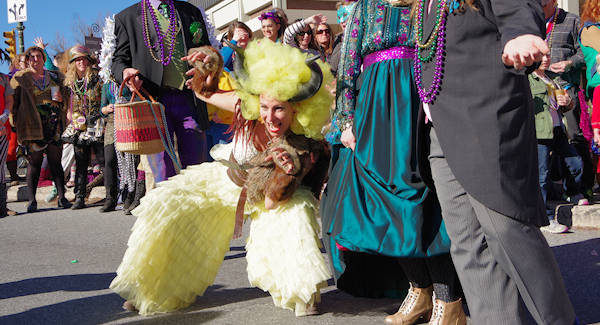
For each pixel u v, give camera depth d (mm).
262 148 2959
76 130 7828
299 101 2736
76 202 7957
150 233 2977
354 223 2613
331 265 2908
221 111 4320
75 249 5168
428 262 2574
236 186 3004
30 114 7797
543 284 2084
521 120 2092
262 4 13680
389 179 2578
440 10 2197
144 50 4121
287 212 2857
